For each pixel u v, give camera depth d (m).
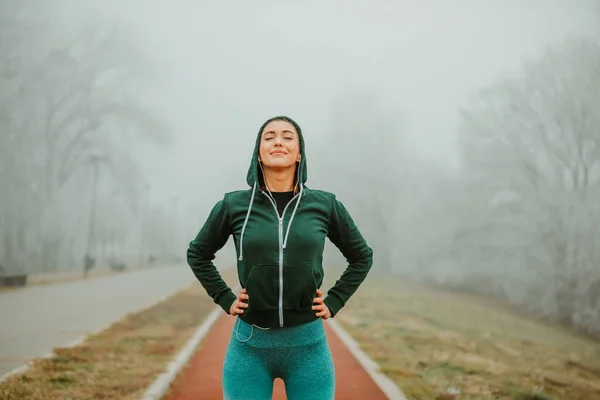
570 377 8.16
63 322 10.73
